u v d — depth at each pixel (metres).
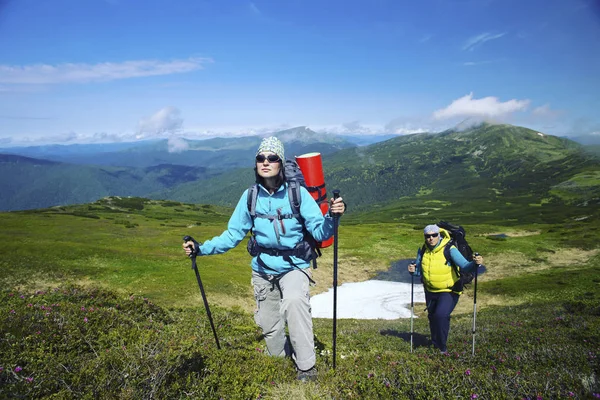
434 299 8.68
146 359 4.13
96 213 138.75
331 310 37.53
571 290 37.62
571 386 4.26
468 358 6.86
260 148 4.52
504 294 39.19
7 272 35.12
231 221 4.96
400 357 6.59
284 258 4.62
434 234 8.44
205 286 35.44
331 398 4.19
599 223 107.06
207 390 4.06
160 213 163.75
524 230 101.06
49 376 3.87
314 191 5.44
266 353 5.78
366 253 65.44
